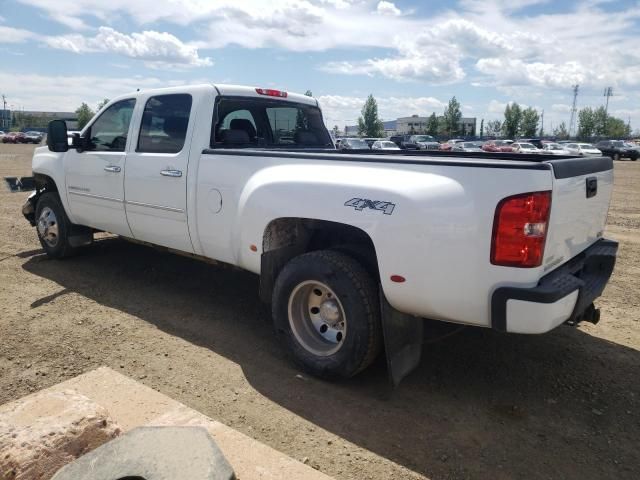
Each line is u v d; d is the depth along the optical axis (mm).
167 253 6695
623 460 2814
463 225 2871
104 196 5301
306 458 2775
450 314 3025
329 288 3357
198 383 3514
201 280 5664
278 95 5145
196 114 4461
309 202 3428
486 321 2939
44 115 127438
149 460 2229
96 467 2193
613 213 11477
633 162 38406
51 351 3920
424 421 3129
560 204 2920
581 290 3018
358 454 2816
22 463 2186
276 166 3809
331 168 3494
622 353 4078
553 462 2783
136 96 5027
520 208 2750
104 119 5383
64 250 6168
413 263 3018
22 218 9312
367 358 3330
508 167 2793
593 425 3127
